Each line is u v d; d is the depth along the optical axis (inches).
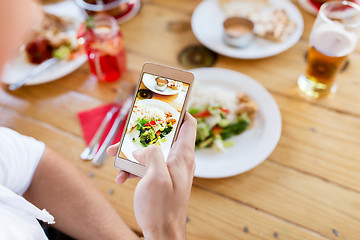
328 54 23.5
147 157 15.7
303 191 21.5
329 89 26.0
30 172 21.1
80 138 24.7
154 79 18.5
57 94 27.5
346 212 20.5
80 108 26.5
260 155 22.1
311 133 24.1
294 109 25.5
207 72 27.0
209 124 23.7
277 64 28.6
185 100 17.9
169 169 15.9
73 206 21.0
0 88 26.5
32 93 27.6
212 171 21.6
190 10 33.7
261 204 21.1
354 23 24.2
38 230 17.7
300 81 27.2
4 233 16.3
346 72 27.5
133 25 32.5
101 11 31.3
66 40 28.9
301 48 29.6
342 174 22.0
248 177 22.2
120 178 18.6
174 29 31.9
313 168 22.4
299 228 20.1
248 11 31.9
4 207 16.9
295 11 31.3
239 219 20.6
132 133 18.4
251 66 28.6
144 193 15.1
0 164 19.6
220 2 32.6
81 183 21.6
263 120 24.2
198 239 20.0
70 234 21.2
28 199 21.3
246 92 25.9
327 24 23.9
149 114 18.3
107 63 27.0
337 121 24.6
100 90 27.6
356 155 22.8
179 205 15.7
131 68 29.0
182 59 29.3
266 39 29.7
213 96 25.0
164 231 15.7
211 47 29.0
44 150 22.3
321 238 19.7
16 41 13.0
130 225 20.8
